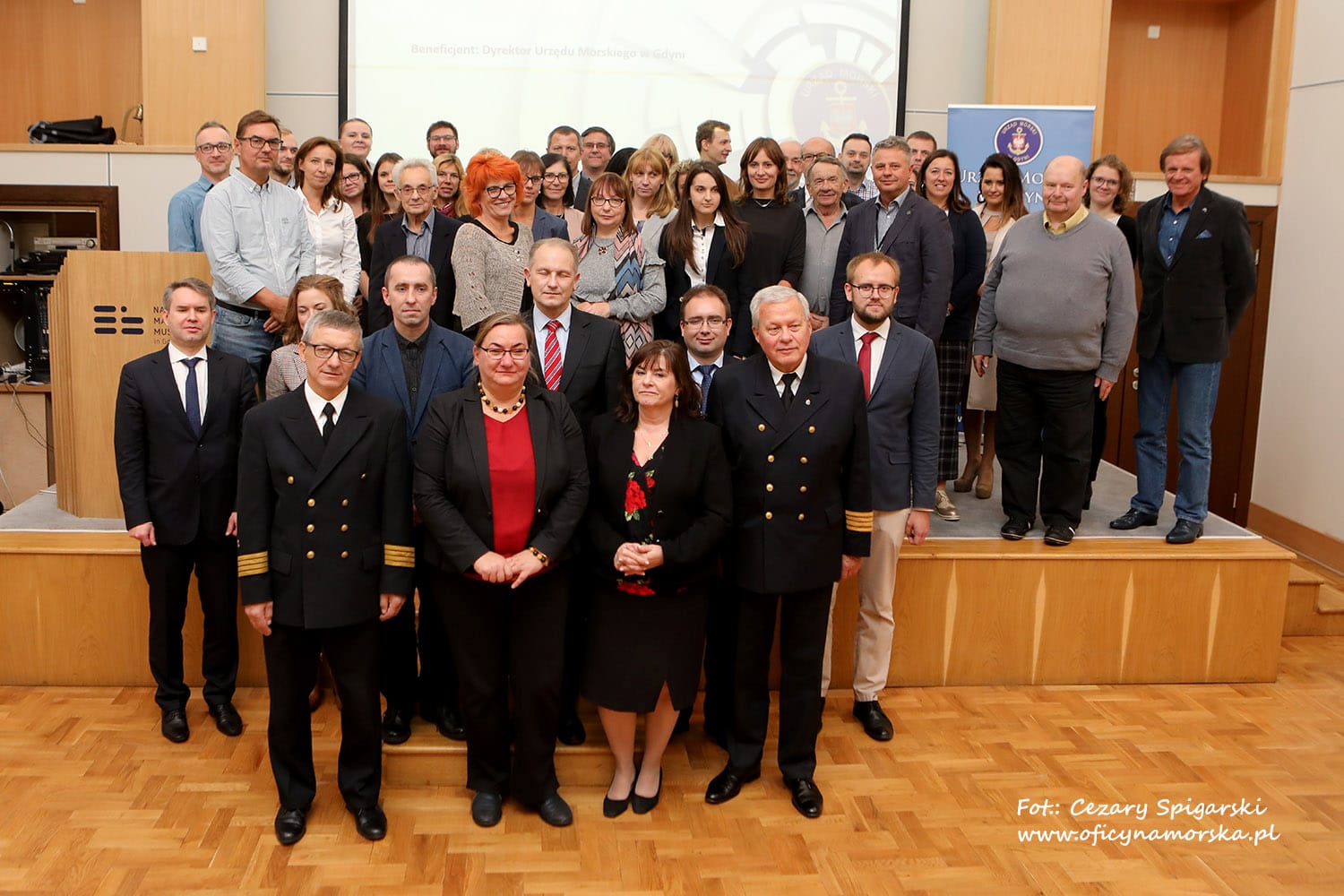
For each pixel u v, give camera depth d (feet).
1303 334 19.54
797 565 9.86
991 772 11.16
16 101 21.63
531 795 10.02
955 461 14.79
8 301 20.42
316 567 9.14
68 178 18.75
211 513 10.94
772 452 9.85
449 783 10.68
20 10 21.45
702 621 9.98
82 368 13.15
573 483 9.59
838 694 12.90
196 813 10.03
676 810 10.32
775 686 13.16
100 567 12.34
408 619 10.72
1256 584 13.33
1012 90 20.24
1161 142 22.34
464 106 20.61
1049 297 12.96
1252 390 20.86
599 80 20.71
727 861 9.52
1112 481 17.21
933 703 12.69
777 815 10.27
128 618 12.46
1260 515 20.62
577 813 10.27
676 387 9.64
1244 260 13.55
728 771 10.56
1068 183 12.74
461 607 9.52
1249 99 21.24
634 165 13.62
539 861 9.45
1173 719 12.45
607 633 9.86
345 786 9.83
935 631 13.06
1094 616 13.20
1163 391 14.28
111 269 13.00
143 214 18.94
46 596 12.37
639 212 13.83
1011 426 13.64
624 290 13.05
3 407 18.93
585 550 9.98
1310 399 19.31
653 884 9.16
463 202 15.15
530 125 20.74
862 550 10.22
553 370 10.69
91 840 9.54
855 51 20.98
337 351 8.97
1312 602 15.61
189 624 12.48
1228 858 9.73
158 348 13.12
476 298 11.69
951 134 19.35
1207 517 15.08
